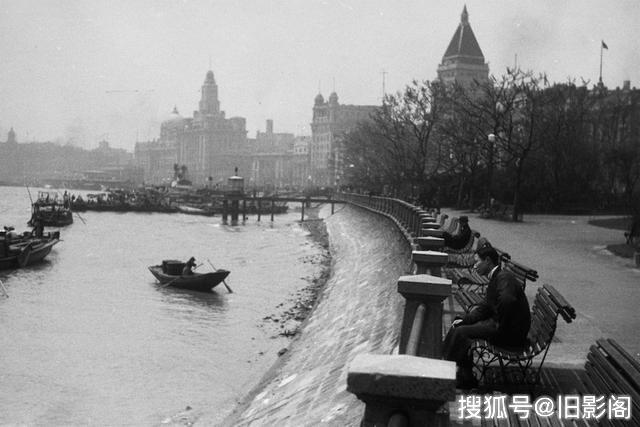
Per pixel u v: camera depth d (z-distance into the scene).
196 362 25.92
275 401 18.97
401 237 39.91
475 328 9.80
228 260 64.00
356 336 21.58
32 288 44.53
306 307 37.34
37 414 20.16
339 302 31.81
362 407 13.67
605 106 102.38
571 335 14.09
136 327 32.50
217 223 128.38
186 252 71.50
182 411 20.30
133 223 118.06
